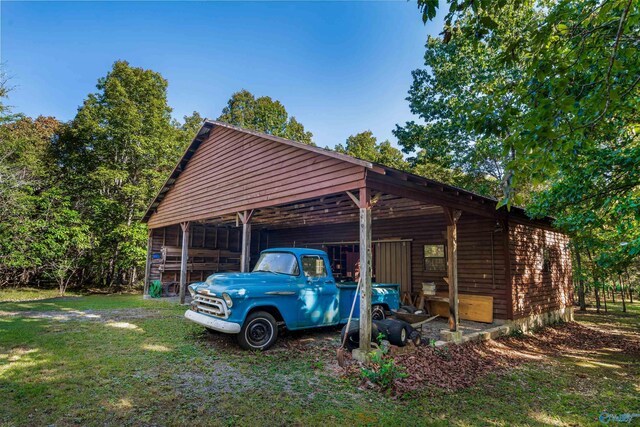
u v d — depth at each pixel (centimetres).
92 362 485
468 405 426
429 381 485
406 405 402
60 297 1421
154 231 1486
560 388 519
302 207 927
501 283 886
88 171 1877
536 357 694
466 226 967
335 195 716
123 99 1870
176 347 579
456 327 702
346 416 358
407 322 652
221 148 1054
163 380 427
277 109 3023
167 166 2058
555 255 1144
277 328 595
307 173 708
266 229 1658
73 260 1603
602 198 668
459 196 734
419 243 1051
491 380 527
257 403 374
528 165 320
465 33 327
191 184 1208
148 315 920
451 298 712
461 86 1579
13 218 1458
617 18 303
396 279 1088
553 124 296
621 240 802
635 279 1536
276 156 813
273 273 660
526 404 447
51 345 575
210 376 448
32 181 1600
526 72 321
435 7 295
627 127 603
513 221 932
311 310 634
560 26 314
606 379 572
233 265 1652
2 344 580
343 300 689
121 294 1611
